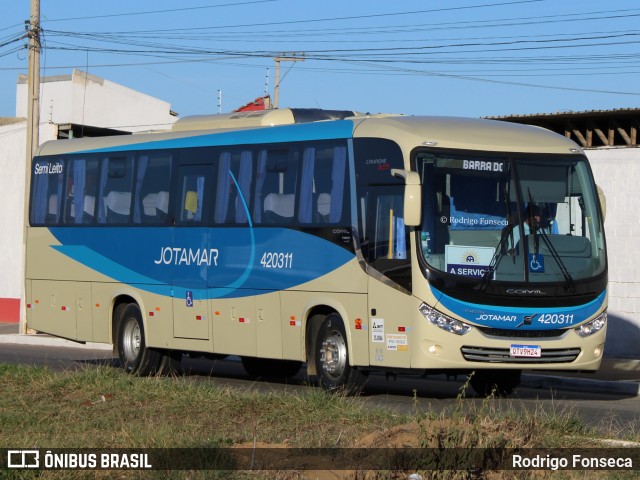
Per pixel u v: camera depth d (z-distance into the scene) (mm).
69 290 23844
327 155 18594
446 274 16734
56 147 24578
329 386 18312
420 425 11422
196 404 15383
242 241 20062
